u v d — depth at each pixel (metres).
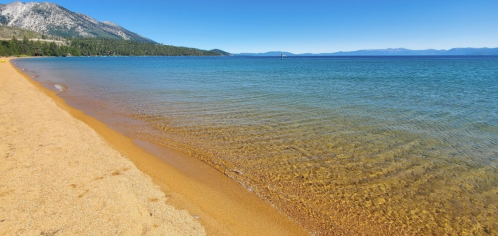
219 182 7.26
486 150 9.50
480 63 88.50
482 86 26.70
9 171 6.75
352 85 27.55
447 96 20.41
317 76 39.12
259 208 6.14
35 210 5.17
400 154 9.14
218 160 8.64
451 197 6.66
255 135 10.98
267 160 8.62
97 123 12.58
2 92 19.20
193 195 6.50
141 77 36.34
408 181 7.39
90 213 5.21
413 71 50.75
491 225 5.68
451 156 9.00
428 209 6.20
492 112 15.02
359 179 7.47
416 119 13.50
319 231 5.45
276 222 5.67
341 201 6.47
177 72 47.00
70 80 31.58
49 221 4.86
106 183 6.53
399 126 12.32
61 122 12.05
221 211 5.92
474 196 6.70
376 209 6.18
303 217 5.88
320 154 9.11
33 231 4.57
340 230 5.49
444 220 5.84
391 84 28.61
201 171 7.88
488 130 11.74
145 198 6.08
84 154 8.39
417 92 22.48
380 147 9.76
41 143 9.02
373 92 22.47
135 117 13.82
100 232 4.68
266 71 51.03
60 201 5.55
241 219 5.69
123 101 18.06
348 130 11.66
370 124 12.58
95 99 18.75
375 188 7.02
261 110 15.38
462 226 5.66
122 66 66.88
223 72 47.75
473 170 8.02
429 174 7.77
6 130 10.15
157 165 8.17
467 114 14.55
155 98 19.22
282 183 7.24
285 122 12.87
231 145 9.91
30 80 29.95
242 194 6.70
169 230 4.98
